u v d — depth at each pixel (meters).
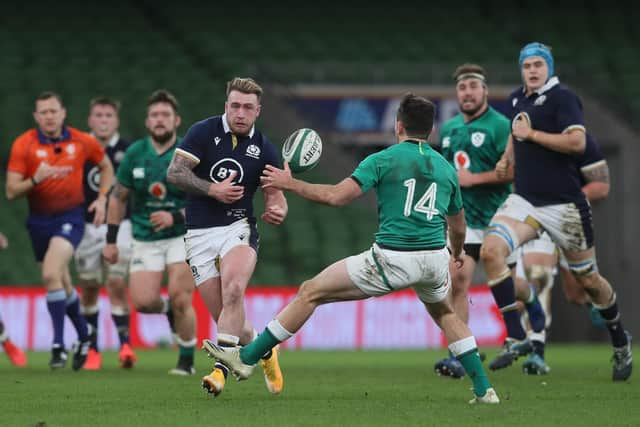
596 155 34.03
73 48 84.31
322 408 21.58
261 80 75.81
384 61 83.81
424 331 56.44
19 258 61.78
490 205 32.72
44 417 20.05
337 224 68.31
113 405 22.27
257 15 90.88
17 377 31.02
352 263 21.69
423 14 92.06
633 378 31.03
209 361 39.03
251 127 24.55
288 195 70.62
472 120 33.22
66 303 34.66
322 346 55.88
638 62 84.56
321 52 85.00
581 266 29.72
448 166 22.06
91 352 36.56
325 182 70.88
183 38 87.44
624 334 29.75
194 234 24.52
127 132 72.81
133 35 87.12
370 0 92.88
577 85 73.62
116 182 32.56
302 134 23.17
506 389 26.89
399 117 22.12
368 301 56.25
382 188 21.62
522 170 29.91
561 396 24.91
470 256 32.66
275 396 24.64
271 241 66.12
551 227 29.72
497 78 73.88
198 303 53.53
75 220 34.56
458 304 32.22
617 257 66.94
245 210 24.62
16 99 75.75
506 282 30.50
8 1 89.75
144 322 53.75
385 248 21.41
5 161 70.62
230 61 83.62
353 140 73.31
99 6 91.06
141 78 80.38
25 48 83.69
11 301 52.75
